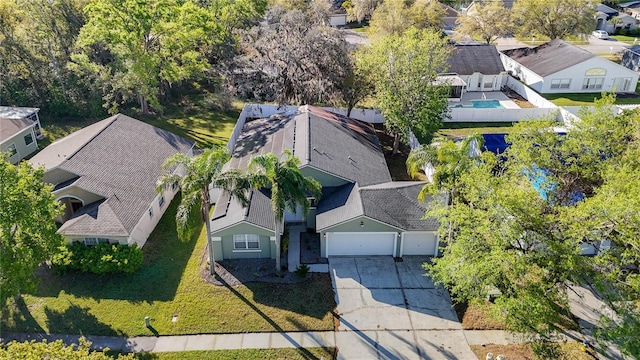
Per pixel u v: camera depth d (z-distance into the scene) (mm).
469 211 22078
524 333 20203
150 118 48062
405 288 26719
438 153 27297
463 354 22641
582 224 19391
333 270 27984
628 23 83375
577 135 26359
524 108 49969
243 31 56219
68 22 49562
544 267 20422
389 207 29328
